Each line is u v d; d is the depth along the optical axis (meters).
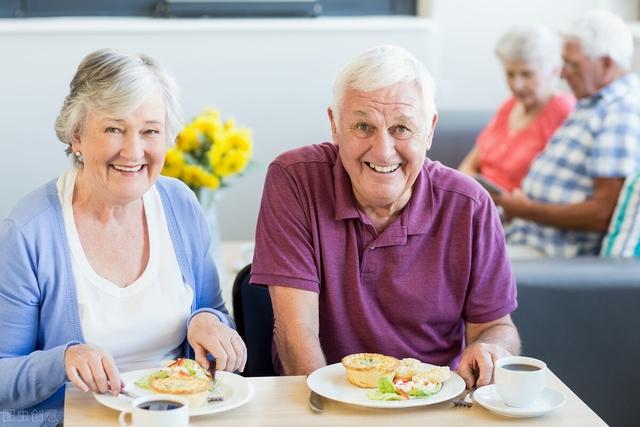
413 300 2.17
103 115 1.95
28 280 2.01
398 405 1.77
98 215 2.09
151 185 2.05
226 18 4.60
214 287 2.29
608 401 2.96
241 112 4.61
